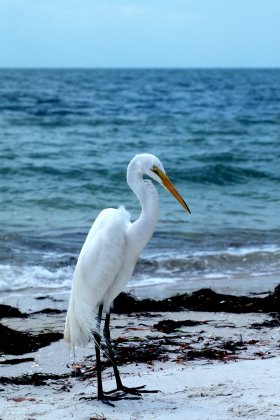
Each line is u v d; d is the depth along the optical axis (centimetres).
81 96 8781
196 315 1102
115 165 2833
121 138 4016
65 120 4809
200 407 665
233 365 800
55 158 3066
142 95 9519
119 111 6131
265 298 1164
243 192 2473
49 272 1381
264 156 3341
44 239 1650
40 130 4231
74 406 691
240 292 1279
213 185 2641
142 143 3778
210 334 970
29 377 799
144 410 670
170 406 675
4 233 1692
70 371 828
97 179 2589
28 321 1072
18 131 4109
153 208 746
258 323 1034
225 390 707
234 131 4531
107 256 721
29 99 7606
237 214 2041
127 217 761
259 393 694
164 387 735
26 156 3072
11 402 710
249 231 1798
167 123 4972
